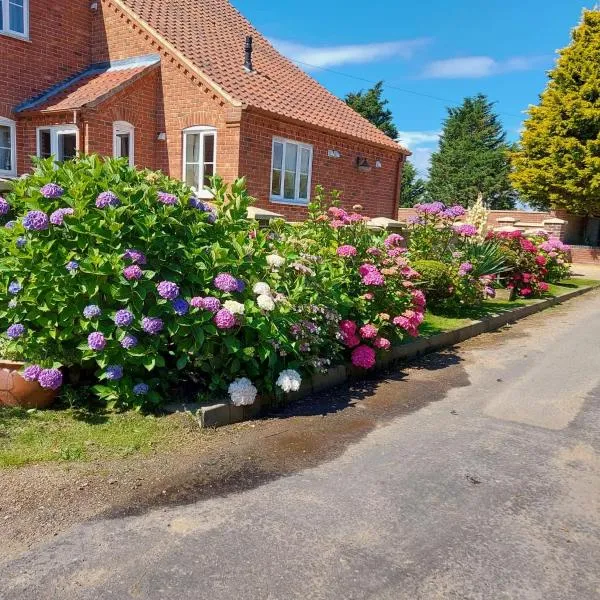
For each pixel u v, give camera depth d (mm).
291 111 14047
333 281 6168
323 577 2871
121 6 14273
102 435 4352
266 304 4922
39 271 4570
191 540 3148
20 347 4770
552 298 12789
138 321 4586
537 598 2771
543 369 7117
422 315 7227
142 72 13406
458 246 10805
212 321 4777
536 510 3611
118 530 3213
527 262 12531
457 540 3238
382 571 2936
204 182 13336
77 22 14766
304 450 4398
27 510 3361
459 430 4953
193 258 5000
